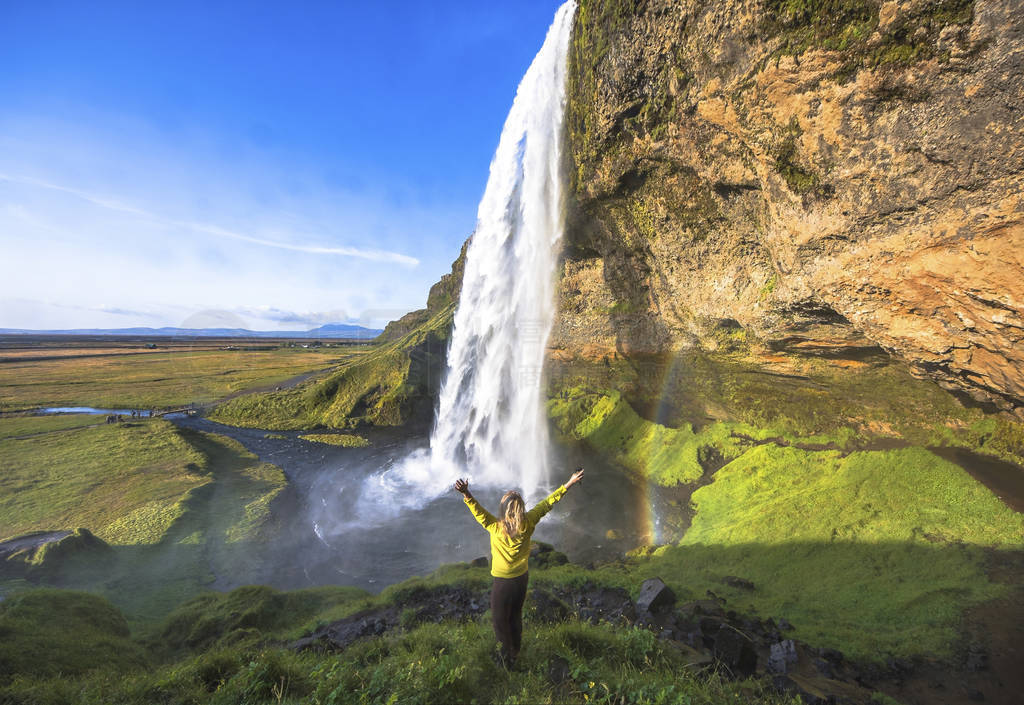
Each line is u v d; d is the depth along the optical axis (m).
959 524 11.38
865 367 14.23
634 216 16.84
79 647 7.95
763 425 19.36
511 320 30.20
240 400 44.47
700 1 9.82
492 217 30.86
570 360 28.61
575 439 27.28
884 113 8.11
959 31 6.87
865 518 12.72
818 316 12.46
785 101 9.27
